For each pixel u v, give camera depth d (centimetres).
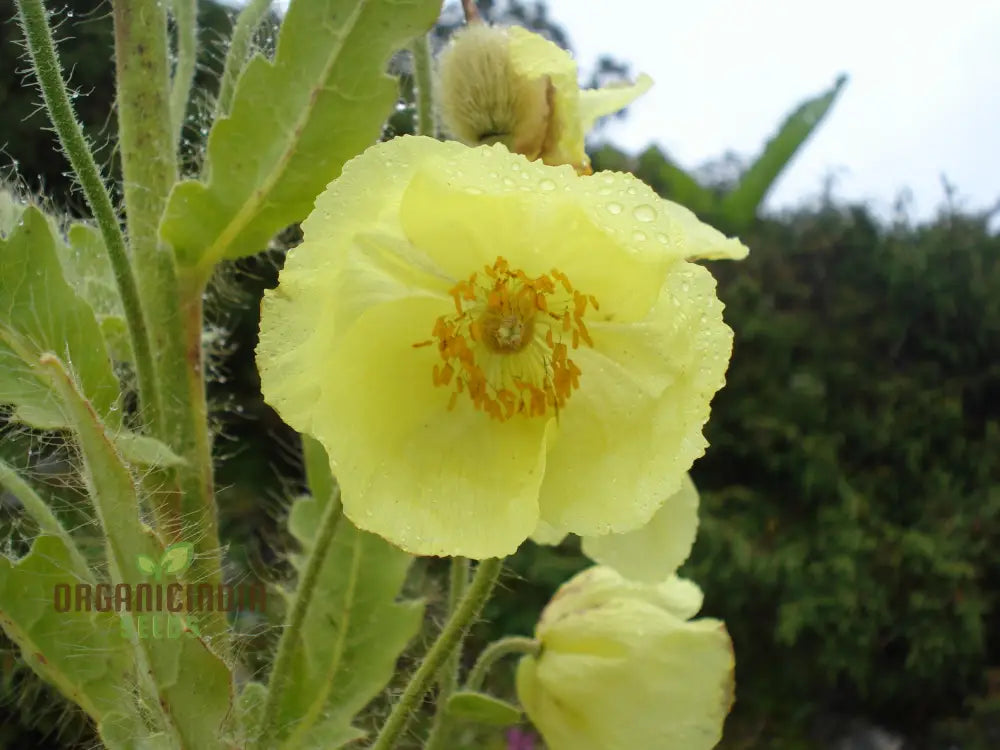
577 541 63
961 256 75
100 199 14
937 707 68
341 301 13
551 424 14
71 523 18
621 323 14
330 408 13
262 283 54
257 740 15
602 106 20
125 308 14
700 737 19
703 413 13
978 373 75
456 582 18
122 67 16
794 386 72
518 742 42
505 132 19
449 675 18
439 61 20
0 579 14
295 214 16
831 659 64
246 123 15
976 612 64
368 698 17
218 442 57
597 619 20
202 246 16
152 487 15
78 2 44
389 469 14
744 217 73
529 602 61
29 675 21
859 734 68
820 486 69
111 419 14
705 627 20
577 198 13
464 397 15
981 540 67
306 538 19
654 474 14
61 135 13
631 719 19
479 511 14
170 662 12
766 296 75
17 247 14
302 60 15
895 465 71
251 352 60
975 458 71
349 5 15
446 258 15
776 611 66
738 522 67
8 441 16
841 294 76
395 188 13
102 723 14
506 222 14
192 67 17
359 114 15
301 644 17
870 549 65
